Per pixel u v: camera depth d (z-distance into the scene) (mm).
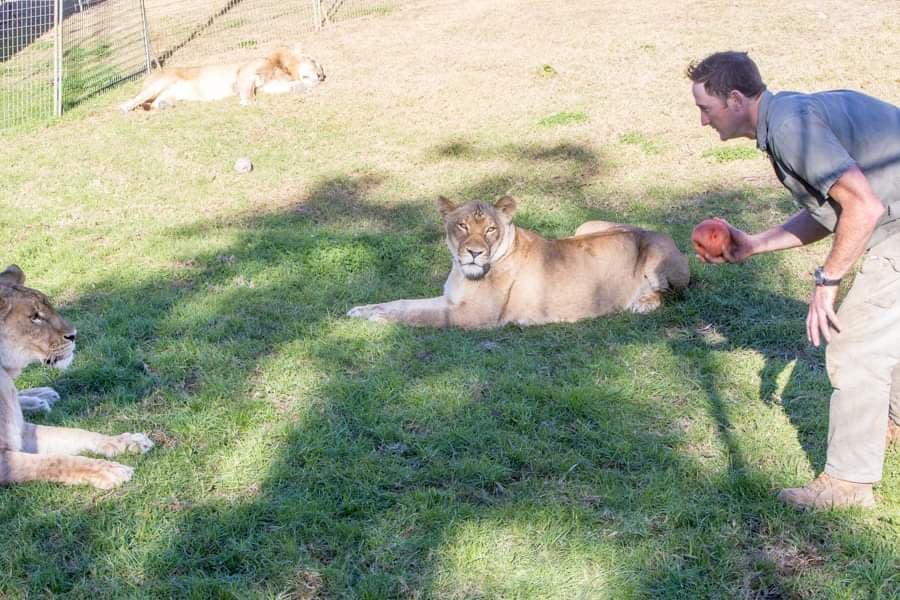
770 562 3590
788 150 3523
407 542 3791
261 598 3518
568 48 13461
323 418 4805
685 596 3459
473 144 10219
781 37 12820
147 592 3566
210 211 8750
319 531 3887
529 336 5918
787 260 6816
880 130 3549
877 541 3646
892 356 3658
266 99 12711
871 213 3357
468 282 6035
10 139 11766
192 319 6234
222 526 3922
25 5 21234
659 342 5684
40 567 3705
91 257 7617
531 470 4324
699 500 3994
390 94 12320
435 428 4707
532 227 7820
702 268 6738
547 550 3725
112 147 11023
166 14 19281
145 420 4918
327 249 7219
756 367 5281
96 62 16125
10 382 4457
